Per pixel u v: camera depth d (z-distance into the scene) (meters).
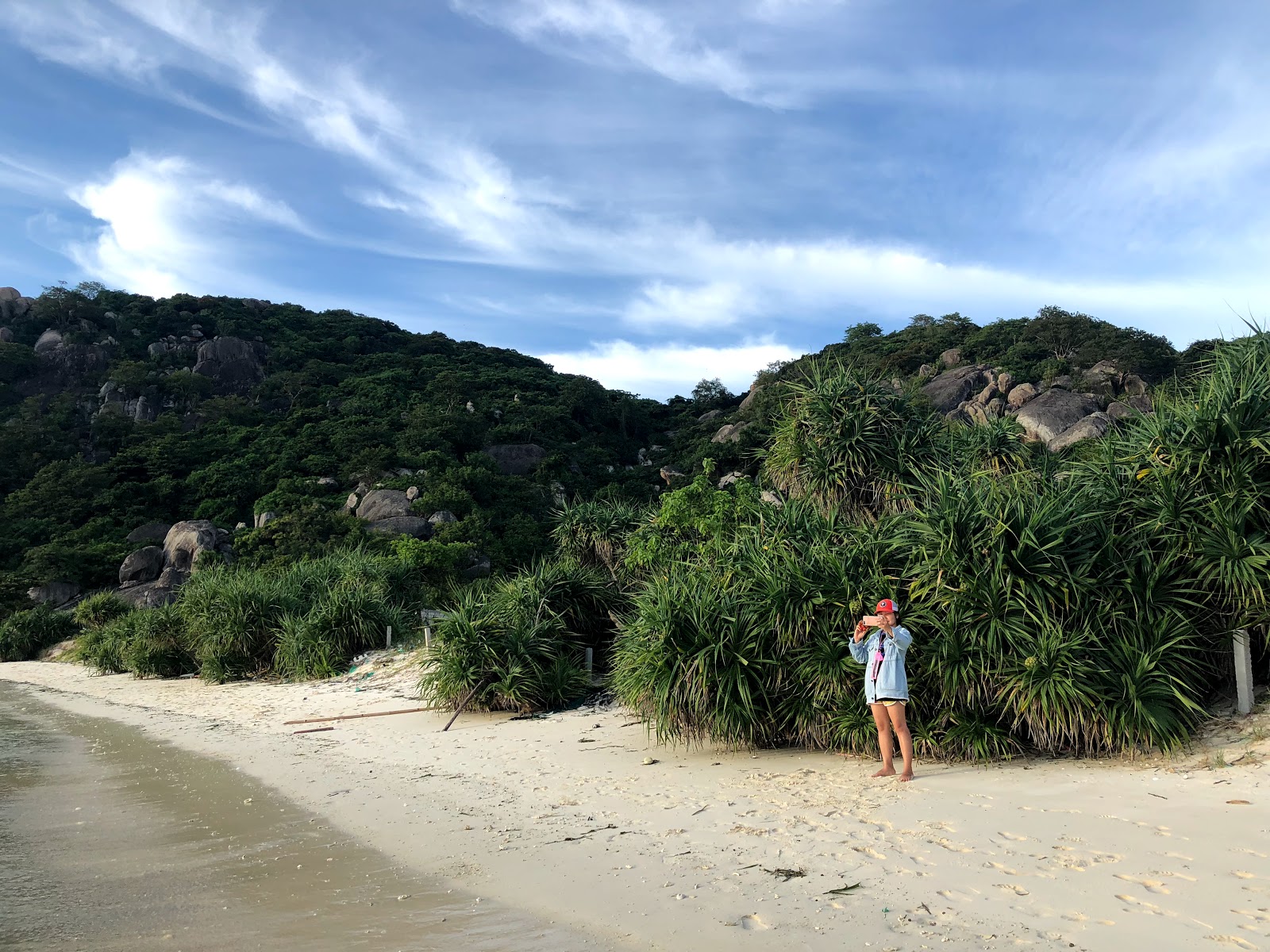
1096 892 3.80
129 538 59.78
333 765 8.84
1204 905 3.55
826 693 7.18
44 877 5.16
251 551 50.47
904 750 6.19
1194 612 6.61
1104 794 5.29
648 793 6.51
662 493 12.20
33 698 19.48
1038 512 6.70
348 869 5.11
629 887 4.43
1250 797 4.85
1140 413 7.86
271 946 3.85
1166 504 6.78
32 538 60.72
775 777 6.59
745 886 4.30
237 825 6.49
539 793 6.88
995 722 6.55
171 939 3.99
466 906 4.32
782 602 7.47
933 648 6.71
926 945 3.42
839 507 10.09
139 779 8.77
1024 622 6.46
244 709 14.11
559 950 3.65
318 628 17.02
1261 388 6.81
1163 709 5.98
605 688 11.70
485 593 12.55
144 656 21.83
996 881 4.05
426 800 6.93
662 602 8.05
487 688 11.05
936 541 6.91
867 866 4.43
